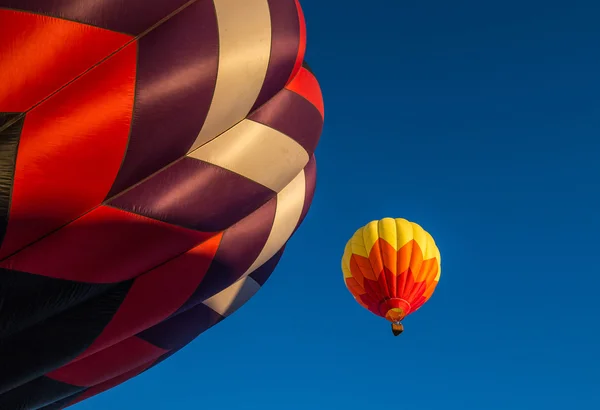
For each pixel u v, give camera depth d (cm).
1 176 458
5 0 451
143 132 499
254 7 569
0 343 523
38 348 532
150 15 503
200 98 522
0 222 470
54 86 468
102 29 480
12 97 455
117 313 563
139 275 577
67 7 464
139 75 492
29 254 498
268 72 577
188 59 513
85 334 550
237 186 591
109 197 519
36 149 462
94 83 478
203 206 569
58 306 523
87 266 524
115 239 527
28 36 454
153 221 542
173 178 553
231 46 540
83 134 473
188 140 538
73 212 498
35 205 477
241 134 598
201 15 532
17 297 504
